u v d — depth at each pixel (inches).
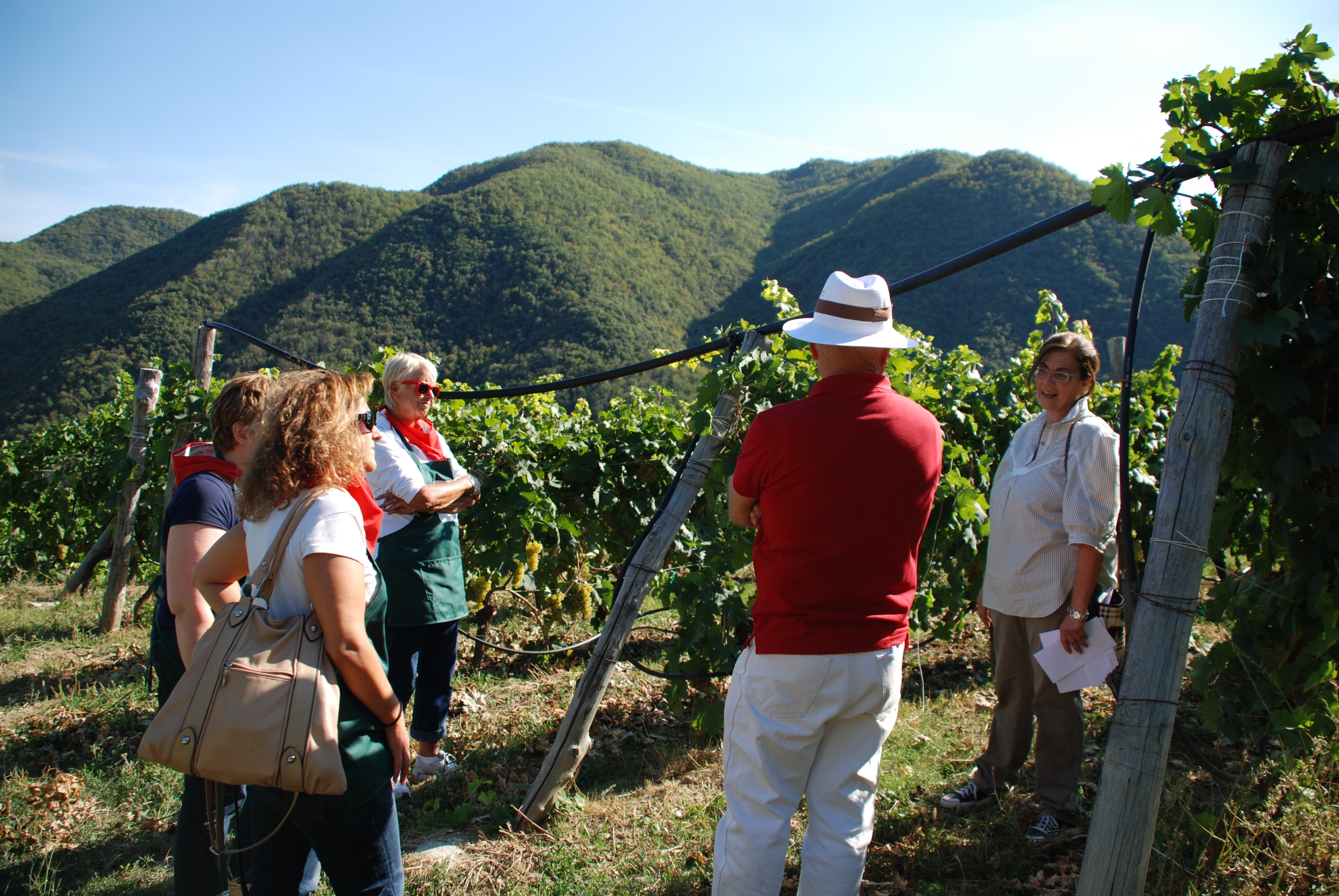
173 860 115.9
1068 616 111.6
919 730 164.4
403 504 132.6
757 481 83.0
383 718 74.2
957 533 185.8
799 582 79.0
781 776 81.4
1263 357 94.7
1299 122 92.7
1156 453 293.0
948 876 111.8
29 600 343.6
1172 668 87.6
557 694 190.4
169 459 266.5
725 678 171.0
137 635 264.8
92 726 171.5
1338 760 116.8
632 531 233.6
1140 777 87.0
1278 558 123.7
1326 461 93.6
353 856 74.0
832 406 80.4
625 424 242.2
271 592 72.3
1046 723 118.8
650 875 114.0
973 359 248.4
